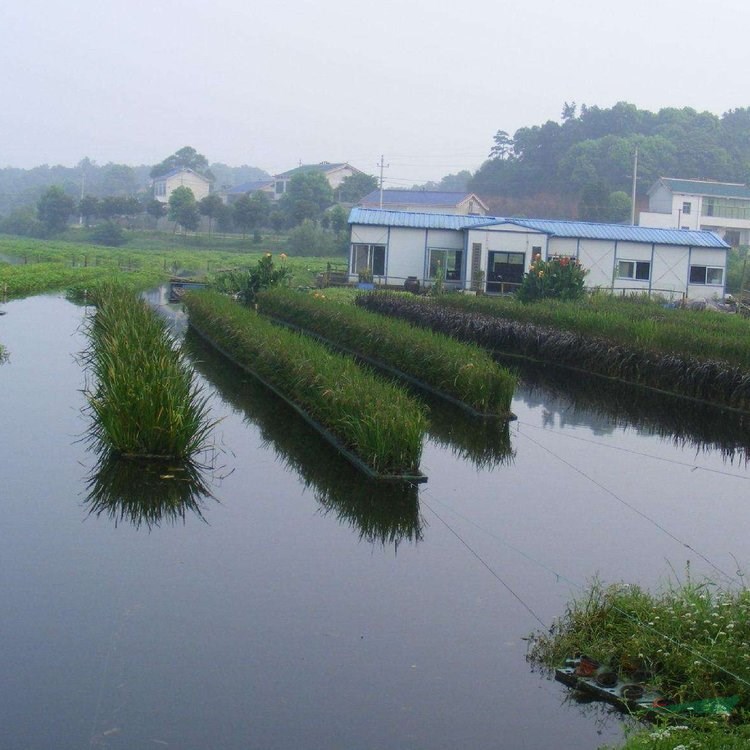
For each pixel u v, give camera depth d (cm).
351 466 1237
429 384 1870
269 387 1781
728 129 10825
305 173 9569
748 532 1027
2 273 4178
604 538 989
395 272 4644
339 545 935
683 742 523
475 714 621
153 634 715
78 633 711
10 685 632
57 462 1177
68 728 583
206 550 901
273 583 827
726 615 668
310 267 6125
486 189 10000
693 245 4669
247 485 1124
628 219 7794
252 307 3450
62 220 9688
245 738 580
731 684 605
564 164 9394
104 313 2173
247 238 8969
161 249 8306
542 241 4550
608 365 2180
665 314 2850
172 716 602
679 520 1064
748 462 1373
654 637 663
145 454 1199
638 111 10462
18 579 809
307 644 711
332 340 2555
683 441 1510
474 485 1184
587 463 1333
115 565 851
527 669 686
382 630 740
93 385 1712
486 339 2598
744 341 1962
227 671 664
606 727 610
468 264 4553
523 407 1772
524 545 957
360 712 618
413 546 941
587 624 708
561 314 2623
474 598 812
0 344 2172
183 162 12538
